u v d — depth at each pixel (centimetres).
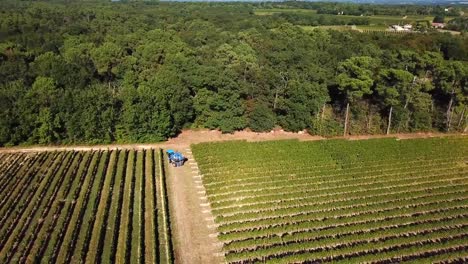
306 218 5903
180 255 5075
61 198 6031
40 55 10375
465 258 5231
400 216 6056
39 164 7119
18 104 7812
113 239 5172
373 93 9831
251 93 9381
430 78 10112
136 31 14038
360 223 5788
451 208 6362
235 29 17050
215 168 7181
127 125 8256
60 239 5131
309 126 9319
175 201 6222
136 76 10100
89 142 8156
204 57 11006
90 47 11138
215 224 5722
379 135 9475
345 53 11912
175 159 7300
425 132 9700
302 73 10081
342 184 6862
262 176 7000
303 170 7262
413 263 5028
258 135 9138
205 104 9088
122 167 7100
